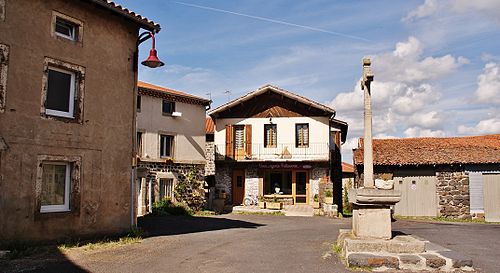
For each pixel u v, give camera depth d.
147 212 20.86
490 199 20.86
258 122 24.64
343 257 8.02
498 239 11.42
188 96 23.97
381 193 8.00
